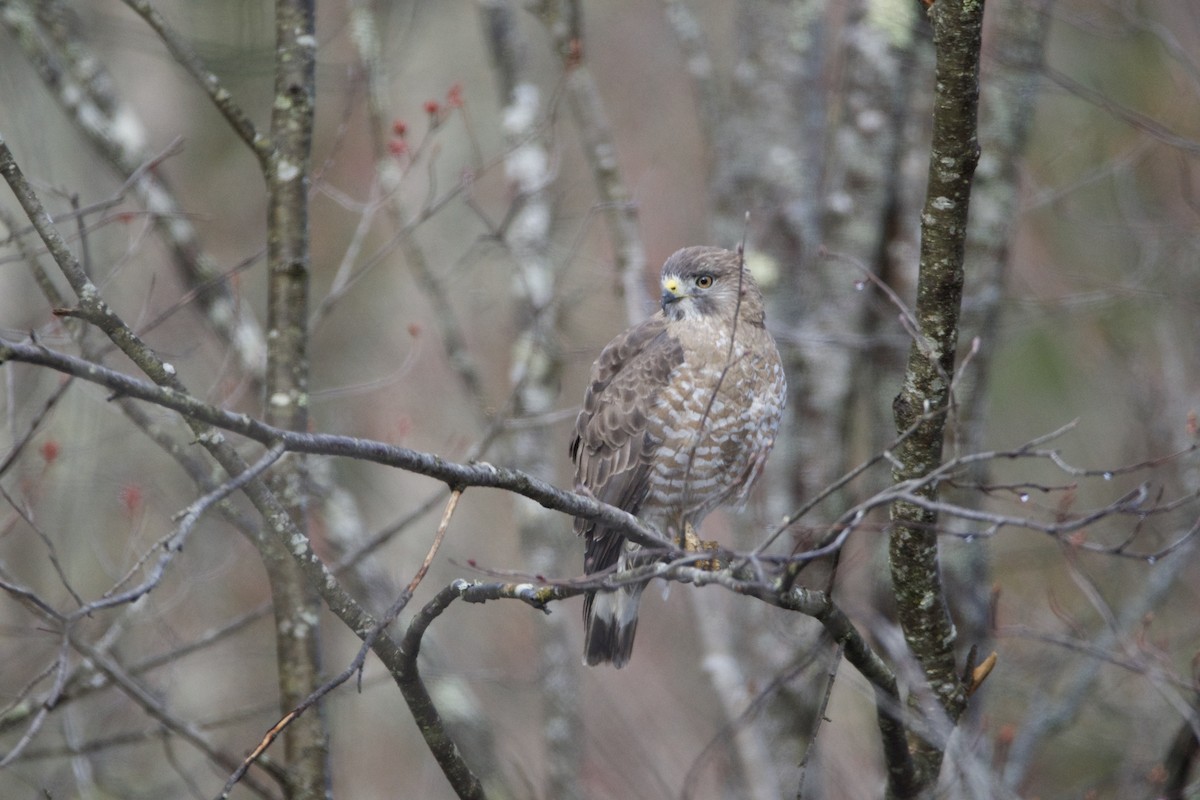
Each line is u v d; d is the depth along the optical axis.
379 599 11.46
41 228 6.07
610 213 12.55
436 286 12.17
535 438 12.47
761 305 10.07
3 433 11.74
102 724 12.96
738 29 13.58
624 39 22.92
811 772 11.49
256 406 10.83
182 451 8.90
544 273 12.60
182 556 12.50
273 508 6.49
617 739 14.10
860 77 12.55
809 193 13.14
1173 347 13.85
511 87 13.19
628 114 22.17
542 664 12.40
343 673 6.03
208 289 10.59
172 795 14.12
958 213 6.82
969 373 11.09
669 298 9.95
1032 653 12.40
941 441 7.17
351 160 19.22
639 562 9.37
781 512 12.15
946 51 6.58
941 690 7.57
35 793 12.12
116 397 4.99
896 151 12.55
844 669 10.60
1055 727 10.98
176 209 10.95
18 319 13.95
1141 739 11.29
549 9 12.57
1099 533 13.60
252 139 8.72
